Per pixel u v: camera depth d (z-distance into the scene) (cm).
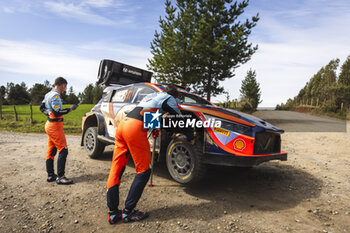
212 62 1636
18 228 230
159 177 402
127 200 249
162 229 233
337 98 3100
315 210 281
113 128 457
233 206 290
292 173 440
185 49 1591
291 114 2641
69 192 323
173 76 1734
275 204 300
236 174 429
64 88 362
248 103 2098
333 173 444
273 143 354
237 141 310
